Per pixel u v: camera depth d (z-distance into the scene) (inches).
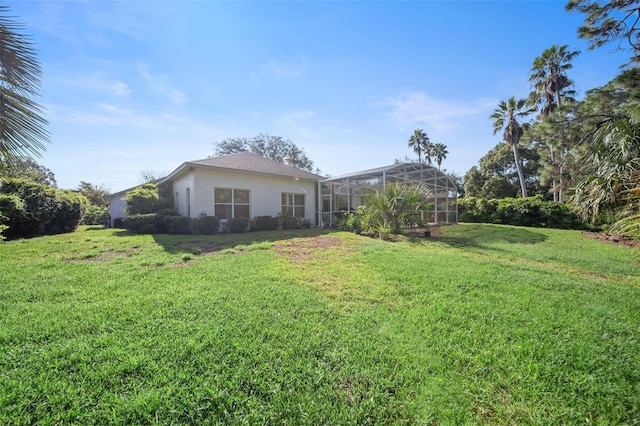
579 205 213.8
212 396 78.9
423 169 615.8
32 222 440.1
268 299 155.1
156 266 227.0
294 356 100.2
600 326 126.0
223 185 502.3
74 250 290.2
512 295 166.4
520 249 353.1
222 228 490.3
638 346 107.9
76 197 551.8
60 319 125.9
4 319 124.8
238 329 118.6
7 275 194.1
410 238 434.3
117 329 117.6
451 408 77.4
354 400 80.5
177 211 538.3
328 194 654.5
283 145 1379.2
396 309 145.3
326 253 289.9
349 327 123.8
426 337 115.5
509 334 117.6
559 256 308.5
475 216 765.9
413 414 75.7
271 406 77.1
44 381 83.8
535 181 1143.6
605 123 325.4
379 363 97.3
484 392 83.7
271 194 571.8
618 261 288.2
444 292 170.6
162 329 117.9
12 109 84.8
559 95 727.1
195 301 149.8
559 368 93.6
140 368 91.0
